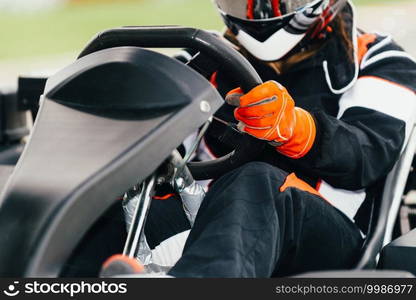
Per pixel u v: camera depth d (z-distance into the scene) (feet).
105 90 7.12
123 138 6.66
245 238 7.16
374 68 9.71
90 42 7.98
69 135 6.91
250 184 7.73
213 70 7.87
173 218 9.51
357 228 9.37
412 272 7.85
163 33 7.56
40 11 73.10
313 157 8.40
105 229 8.99
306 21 9.24
